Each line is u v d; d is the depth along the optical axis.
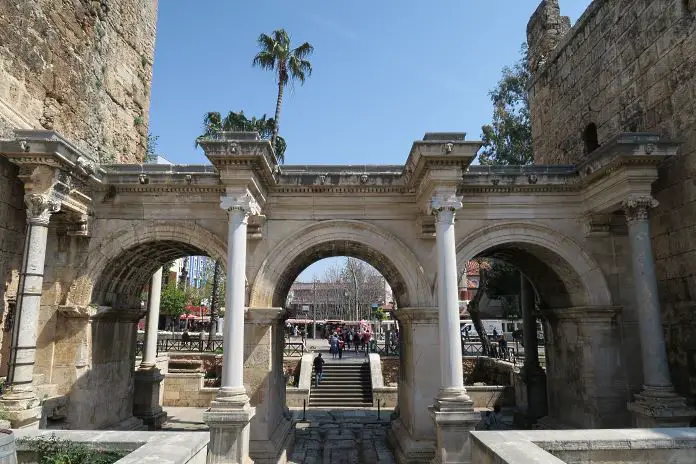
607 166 10.12
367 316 59.69
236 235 9.63
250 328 10.98
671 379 10.38
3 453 5.29
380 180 11.52
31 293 9.29
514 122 27.94
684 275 10.05
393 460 11.59
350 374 22.05
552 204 11.66
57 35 11.90
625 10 12.08
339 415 17.48
